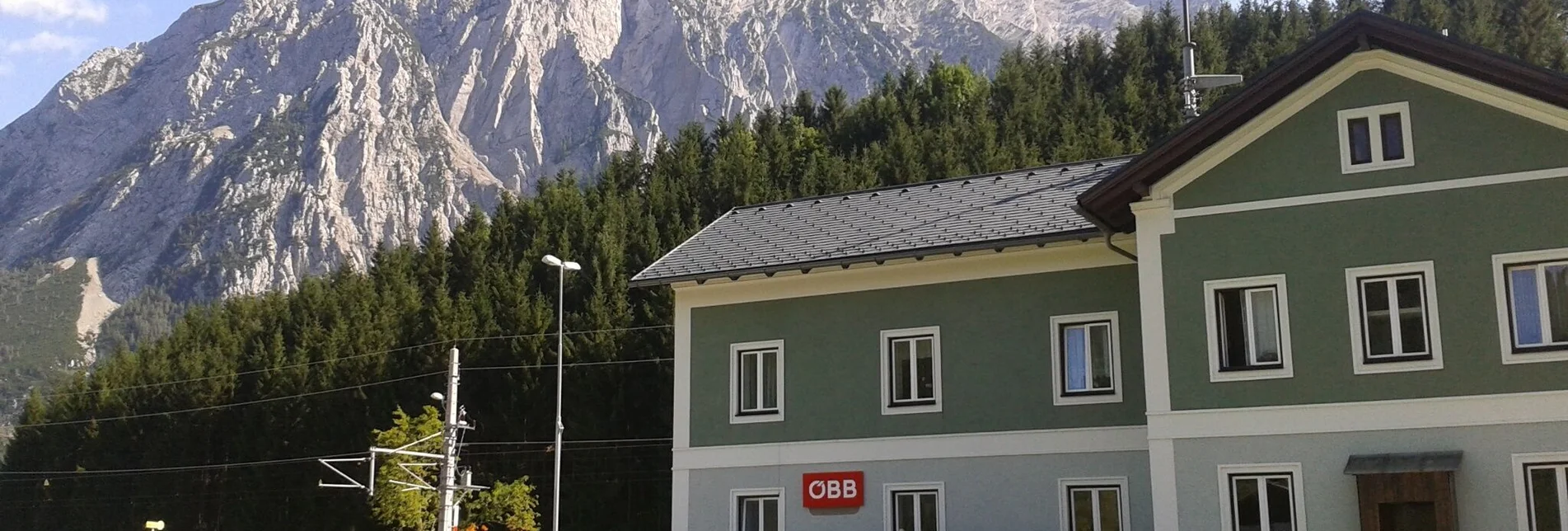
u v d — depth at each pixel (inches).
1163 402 784.9
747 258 1015.0
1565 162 727.1
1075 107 3166.8
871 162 2780.5
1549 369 715.4
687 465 999.0
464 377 2107.5
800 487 960.9
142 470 2385.6
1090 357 900.0
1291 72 772.0
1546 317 722.8
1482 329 730.2
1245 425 765.9
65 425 2509.8
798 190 2684.5
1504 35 3228.3
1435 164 751.1
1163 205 802.8
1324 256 765.3
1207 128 788.0
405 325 2266.2
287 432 2223.2
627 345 2041.1
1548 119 731.4
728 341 1005.8
